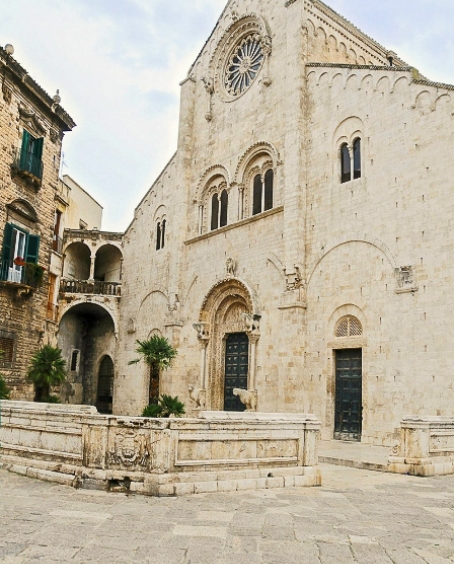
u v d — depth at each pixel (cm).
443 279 2322
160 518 993
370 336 2584
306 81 3206
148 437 1227
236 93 3834
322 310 2852
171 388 3772
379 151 2716
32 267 3350
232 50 3956
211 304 3666
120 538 862
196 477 1242
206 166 3947
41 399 3459
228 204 3656
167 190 4306
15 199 3256
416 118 2566
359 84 2883
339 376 2753
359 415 2623
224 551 815
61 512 1020
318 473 1452
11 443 1522
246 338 3469
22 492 1195
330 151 2973
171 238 4106
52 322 4072
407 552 840
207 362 3603
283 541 875
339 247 2822
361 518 1054
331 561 785
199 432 1272
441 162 2423
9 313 3247
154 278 4259
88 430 1284
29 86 3328
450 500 1266
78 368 4884
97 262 5216
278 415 1425
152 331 4184
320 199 2975
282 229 3162
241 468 1331
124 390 4400
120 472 1232
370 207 2700
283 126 3306
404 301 2455
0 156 3127
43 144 3534
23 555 766
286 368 2914
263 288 3231
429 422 1720
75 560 755
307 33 3291
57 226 4122
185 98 4200
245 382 3419
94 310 4788
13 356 3281
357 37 3647
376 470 1784
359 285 2680
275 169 3306
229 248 3569
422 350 2350
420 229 2455
